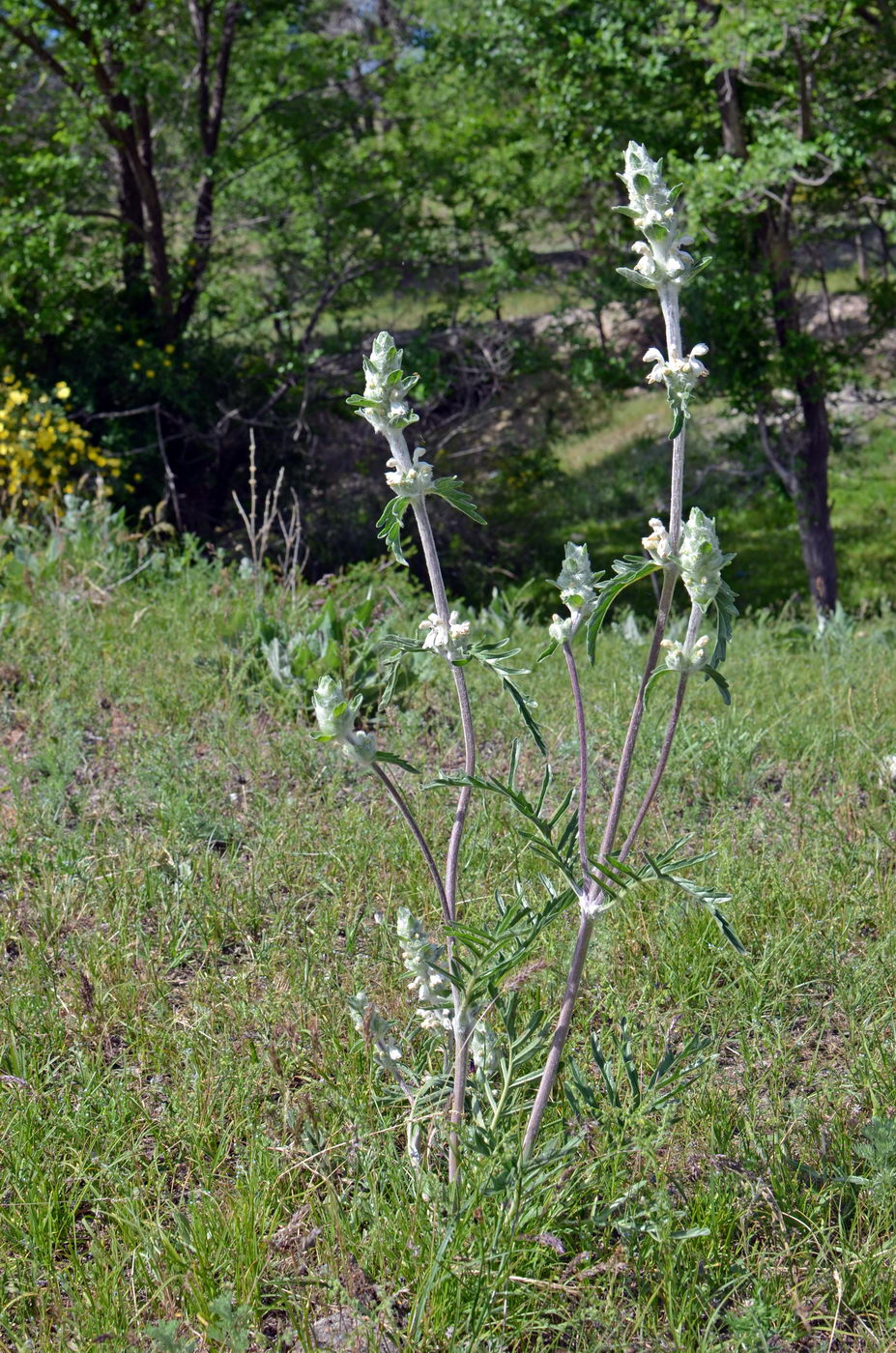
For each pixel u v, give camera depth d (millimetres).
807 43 9867
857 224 12742
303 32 14891
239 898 3234
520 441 18812
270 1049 2480
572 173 14539
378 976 2840
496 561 14711
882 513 17422
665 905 3123
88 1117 2336
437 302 15523
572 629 1889
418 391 13773
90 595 6070
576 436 21266
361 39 15383
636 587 14141
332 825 3678
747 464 13031
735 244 11664
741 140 11281
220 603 6016
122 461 12250
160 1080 2535
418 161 14273
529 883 3260
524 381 22469
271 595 6172
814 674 5832
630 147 1746
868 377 16578
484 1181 1973
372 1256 2002
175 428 13516
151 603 6098
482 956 1906
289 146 14133
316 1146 2262
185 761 4094
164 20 12938
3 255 11469
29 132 13648
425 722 4668
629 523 17484
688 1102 2375
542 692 5086
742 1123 2375
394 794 1966
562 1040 1983
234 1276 1968
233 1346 1725
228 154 13266
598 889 1926
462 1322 1871
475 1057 2197
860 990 2793
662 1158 2240
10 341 12742
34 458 9188
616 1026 2568
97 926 3109
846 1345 1957
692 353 1746
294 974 2842
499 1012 2236
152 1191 2223
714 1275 1988
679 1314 1909
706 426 20250
